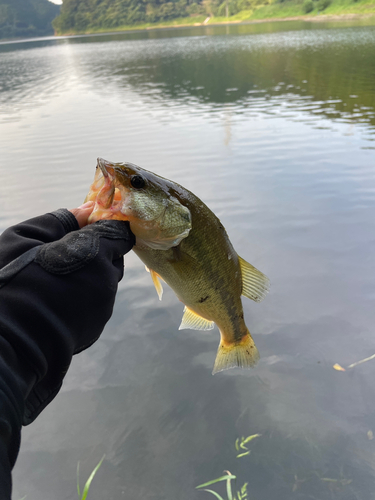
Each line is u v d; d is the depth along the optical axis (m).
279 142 1.83
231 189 1.30
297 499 0.42
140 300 0.76
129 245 0.25
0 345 0.17
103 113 2.84
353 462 0.46
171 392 0.56
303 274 0.81
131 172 0.29
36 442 0.49
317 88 3.13
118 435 0.50
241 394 0.55
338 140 1.79
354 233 0.96
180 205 0.31
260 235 0.98
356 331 0.65
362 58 4.44
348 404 0.52
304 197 1.20
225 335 0.41
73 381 0.58
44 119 2.74
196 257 0.34
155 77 4.62
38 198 1.31
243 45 7.69
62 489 0.44
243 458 0.47
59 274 0.20
